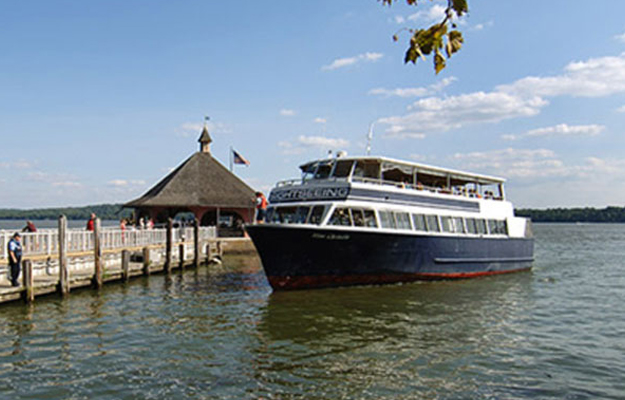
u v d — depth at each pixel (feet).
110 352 47.80
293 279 74.95
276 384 39.78
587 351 49.16
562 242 258.98
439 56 13.47
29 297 68.33
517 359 46.34
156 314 63.77
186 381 40.37
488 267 97.81
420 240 82.79
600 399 37.42
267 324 58.23
